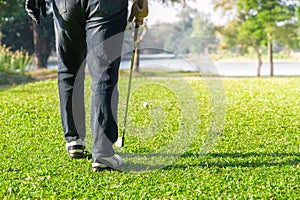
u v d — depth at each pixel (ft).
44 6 15.78
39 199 12.48
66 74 15.79
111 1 14.25
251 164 16.05
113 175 14.57
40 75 72.54
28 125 22.98
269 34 95.91
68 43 15.25
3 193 12.83
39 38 94.02
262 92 42.93
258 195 12.70
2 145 18.65
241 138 20.61
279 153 17.76
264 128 23.15
